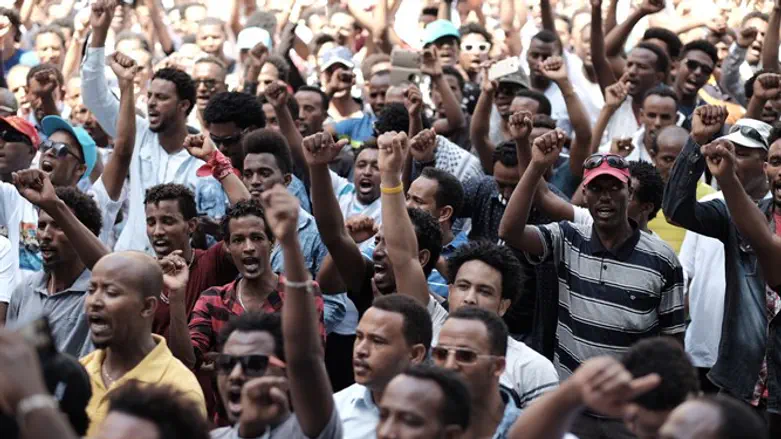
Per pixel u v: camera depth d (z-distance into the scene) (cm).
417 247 819
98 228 920
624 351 875
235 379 641
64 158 1087
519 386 768
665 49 1441
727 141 791
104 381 738
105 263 740
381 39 1762
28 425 416
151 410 509
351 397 724
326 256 927
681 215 843
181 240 940
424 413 534
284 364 642
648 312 877
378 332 695
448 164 1144
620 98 1196
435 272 967
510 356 775
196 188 1084
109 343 734
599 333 877
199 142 964
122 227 1106
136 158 1096
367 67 1566
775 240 805
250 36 1636
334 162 1259
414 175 1139
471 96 1403
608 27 1480
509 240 879
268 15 1738
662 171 1099
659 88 1213
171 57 1686
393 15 1834
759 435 470
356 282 896
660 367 574
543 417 522
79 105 1360
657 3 1385
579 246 890
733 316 861
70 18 1858
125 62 1050
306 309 580
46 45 1669
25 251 1030
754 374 855
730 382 859
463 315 663
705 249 996
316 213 863
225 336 661
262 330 646
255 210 871
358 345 700
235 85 1605
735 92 1480
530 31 1806
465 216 1059
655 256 880
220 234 992
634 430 575
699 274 998
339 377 945
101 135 1338
